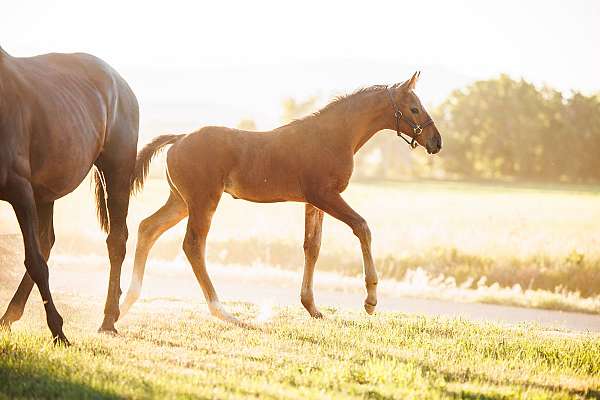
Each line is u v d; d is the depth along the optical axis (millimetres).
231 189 12617
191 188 12305
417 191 74062
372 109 12859
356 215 12352
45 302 9000
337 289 21391
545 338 12438
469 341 11367
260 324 12062
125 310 11992
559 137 121438
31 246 8891
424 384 8289
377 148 119000
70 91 9805
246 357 9289
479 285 24203
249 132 12797
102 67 10711
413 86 12977
